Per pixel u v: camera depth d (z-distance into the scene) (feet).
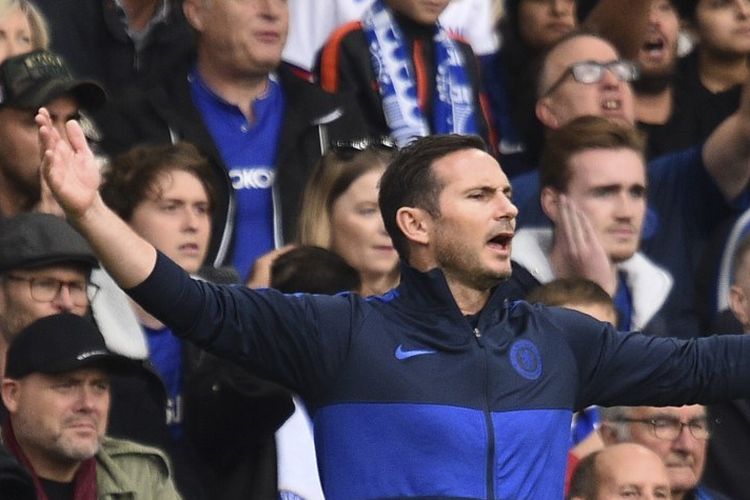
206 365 78.54
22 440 72.43
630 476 79.92
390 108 103.86
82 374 72.38
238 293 63.00
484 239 64.90
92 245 60.59
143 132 94.89
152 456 74.79
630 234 95.40
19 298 77.00
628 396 66.33
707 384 66.49
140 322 83.35
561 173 95.40
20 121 86.53
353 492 63.16
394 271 88.79
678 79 112.88
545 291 85.87
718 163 102.78
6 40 94.02
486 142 106.52
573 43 105.19
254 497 77.97
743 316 98.22
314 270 82.38
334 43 104.27
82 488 72.69
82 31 100.27
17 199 86.63
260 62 96.37
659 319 98.07
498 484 62.95
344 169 88.94
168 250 85.76
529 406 63.87
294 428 79.56
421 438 63.00
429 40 105.81
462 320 64.28
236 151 95.86
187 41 101.55
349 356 63.57
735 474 90.43
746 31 114.93
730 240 101.81
